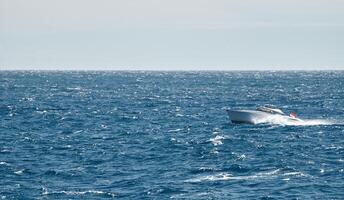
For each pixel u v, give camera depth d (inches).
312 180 6151.6
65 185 6003.9
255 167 6781.5
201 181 6131.9
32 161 7273.6
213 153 7706.7
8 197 5531.5
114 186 5954.7
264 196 5551.2
